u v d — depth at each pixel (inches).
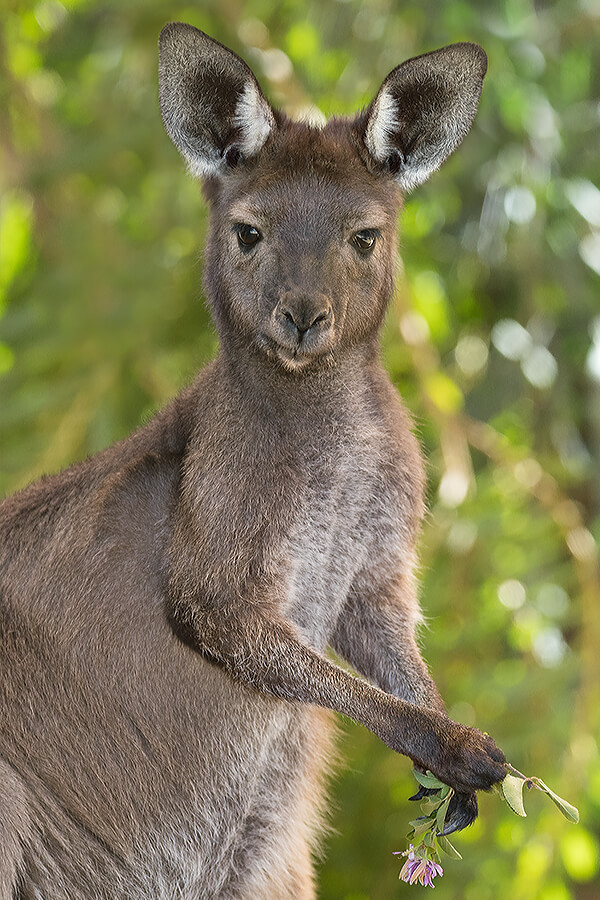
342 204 343.9
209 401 354.3
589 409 689.6
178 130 361.1
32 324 629.0
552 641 647.1
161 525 357.1
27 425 623.8
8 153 674.2
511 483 649.0
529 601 643.5
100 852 354.9
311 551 350.0
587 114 678.5
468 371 706.2
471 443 650.2
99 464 372.2
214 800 357.1
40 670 352.8
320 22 681.0
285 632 334.6
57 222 668.7
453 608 639.8
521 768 605.6
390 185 365.1
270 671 332.5
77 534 357.7
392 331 617.6
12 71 664.4
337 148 353.4
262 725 354.0
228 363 351.9
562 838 588.1
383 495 357.1
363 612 367.9
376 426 356.5
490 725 623.8
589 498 700.7
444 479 598.5
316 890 411.2
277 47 681.0
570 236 673.6
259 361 345.7
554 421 681.6
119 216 664.4
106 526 356.5
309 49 682.2
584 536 639.1
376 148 356.8
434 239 697.0
